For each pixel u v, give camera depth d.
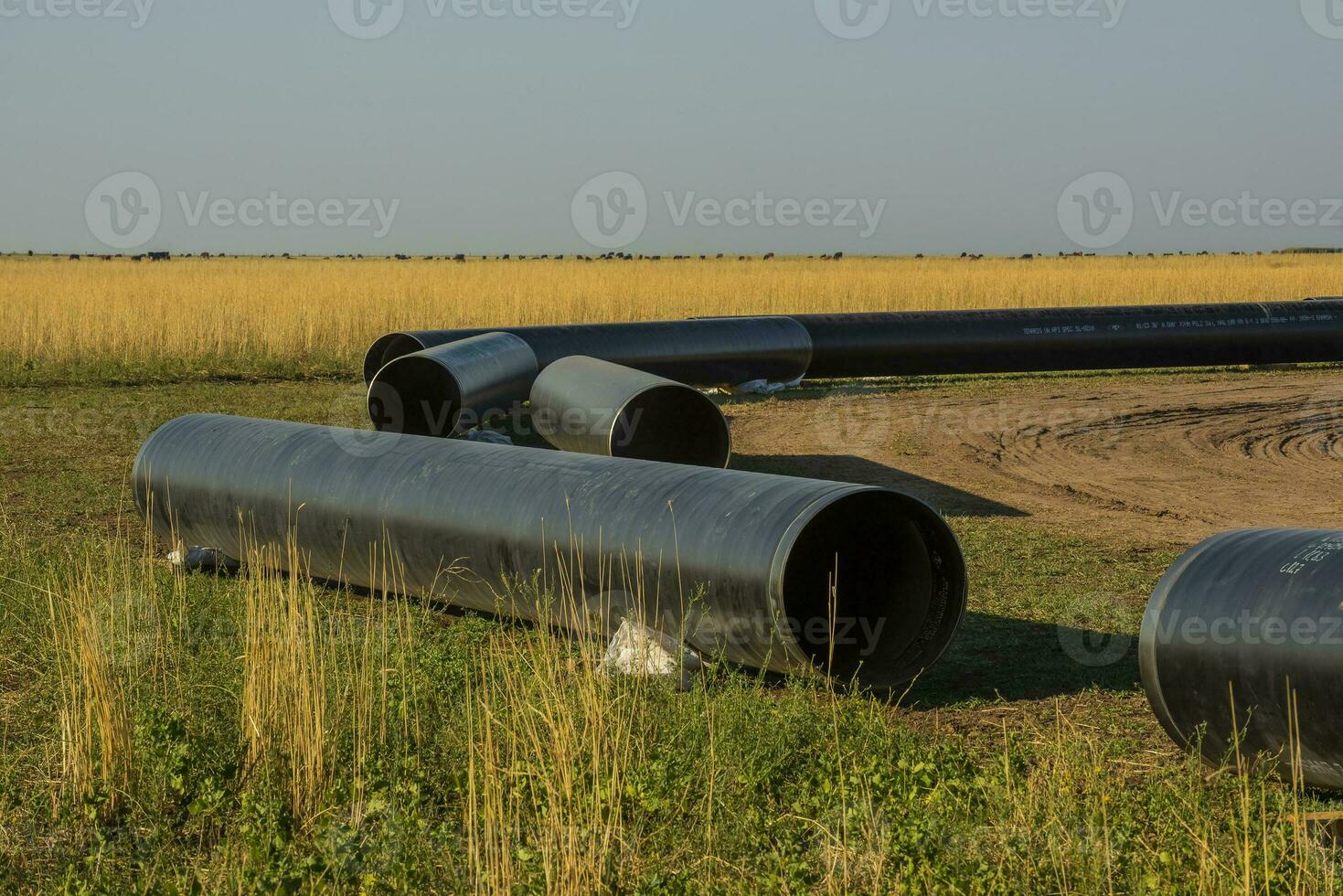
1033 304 48.72
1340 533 7.66
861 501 10.28
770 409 26.56
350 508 11.68
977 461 20.59
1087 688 9.79
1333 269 69.25
